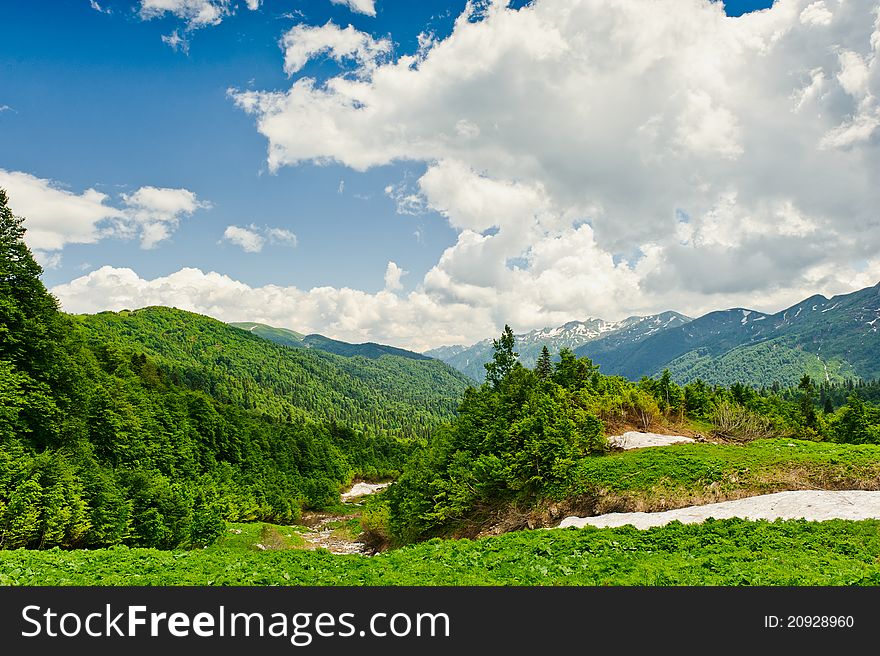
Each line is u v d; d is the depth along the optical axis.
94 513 36.22
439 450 50.28
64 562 19.47
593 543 22.45
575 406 56.16
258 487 82.38
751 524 23.94
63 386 48.66
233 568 19.27
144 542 40.91
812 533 22.00
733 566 17.30
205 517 50.34
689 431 63.47
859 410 77.69
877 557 18.73
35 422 42.53
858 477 34.72
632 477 38.31
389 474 157.25
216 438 86.31
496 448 44.00
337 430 187.38
